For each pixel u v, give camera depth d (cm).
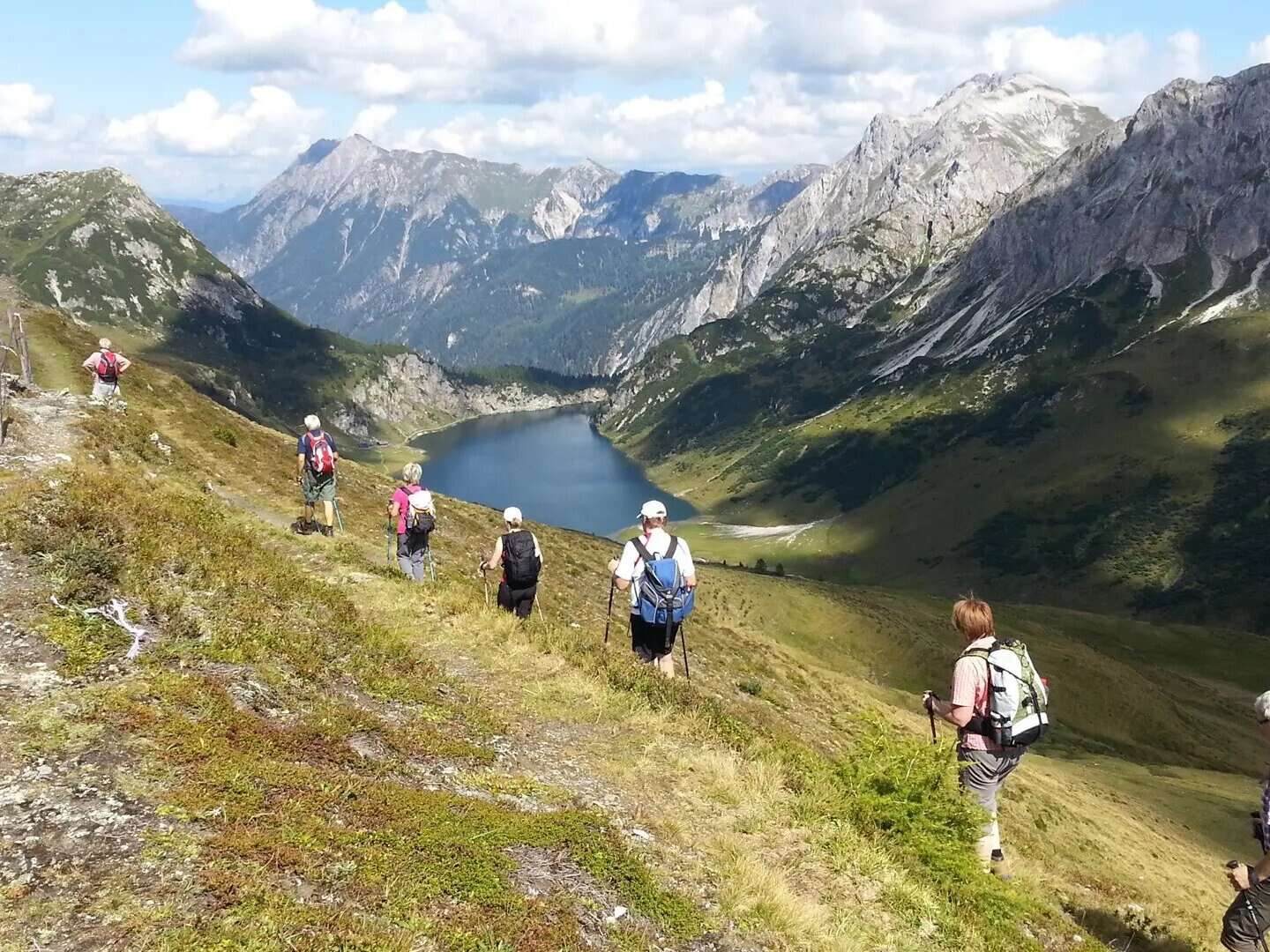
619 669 1429
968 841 1022
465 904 626
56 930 490
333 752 831
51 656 836
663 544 1355
